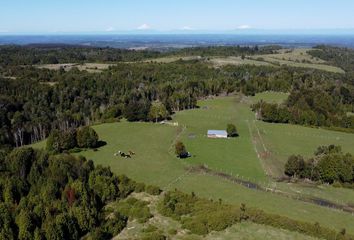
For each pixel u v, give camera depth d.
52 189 78.81
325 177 102.56
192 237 66.62
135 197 85.31
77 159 95.62
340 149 118.69
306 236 67.31
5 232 64.19
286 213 80.25
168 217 75.12
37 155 93.31
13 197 78.62
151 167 111.19
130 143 134.38
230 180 103.12
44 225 66.12
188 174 106.19
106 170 91.94
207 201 81.19
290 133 151.00
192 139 140.25
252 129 154.75
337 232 68.56
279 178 106.12
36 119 158.62
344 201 91.56
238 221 72.00
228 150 128.38
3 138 140.00
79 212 70.19
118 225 70.88
